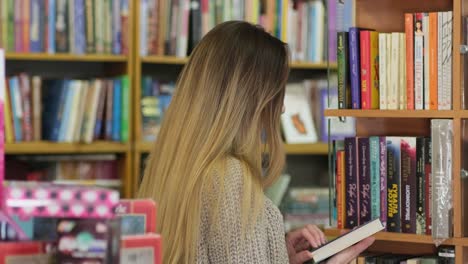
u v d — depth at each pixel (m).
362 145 2.69
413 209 2.61
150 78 4.39
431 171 2.58
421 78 2.62
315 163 5.02
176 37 4.37
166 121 2.29
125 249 1.42
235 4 4.45
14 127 4.12
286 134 4.54
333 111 2.73
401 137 2.63
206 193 2.11
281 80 2.30
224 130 2.18
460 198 2.57
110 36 4.28
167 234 2.16
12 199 1.33
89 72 4.62
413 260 2.64
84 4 4.23
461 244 2.56
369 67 2.70
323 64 4.58
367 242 2.43
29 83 4.15
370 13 2.78
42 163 4.25
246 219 2.07
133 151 4.30
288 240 2.50
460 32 2.56
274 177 2.31
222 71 2.23
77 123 4.20
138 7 4.29
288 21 4.53
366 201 2.69
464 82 2.58
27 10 4.15
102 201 1.34
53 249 1.37
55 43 4.20
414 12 2.72
